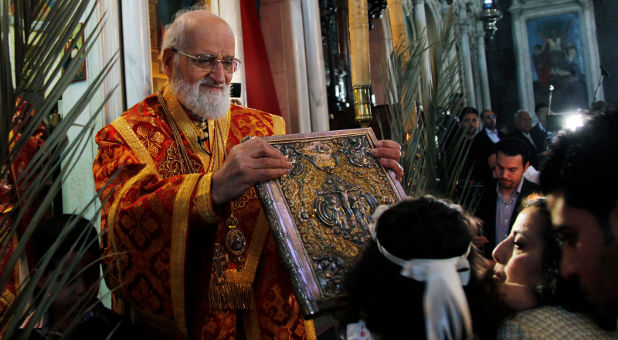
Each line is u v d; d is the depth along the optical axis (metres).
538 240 1.47
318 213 1.90
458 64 3.47
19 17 1.19
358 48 3.68
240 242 2.32
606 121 0.98
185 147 2.41
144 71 3.58
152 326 2.11
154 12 4.36
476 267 1.21
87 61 3.41
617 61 19.02
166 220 1.99
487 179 5.89
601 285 1.02
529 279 1.48
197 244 2.10
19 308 1.07
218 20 2.40
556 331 1.13
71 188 3.40
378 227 1.21
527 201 1.58
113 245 2.08
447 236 1.12
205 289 2.11
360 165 2.13
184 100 2.38
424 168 3.17
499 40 20.03
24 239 1.08
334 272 1.76
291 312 2.33
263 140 2.03
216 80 2.35
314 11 6.67
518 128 10.01
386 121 5.49
